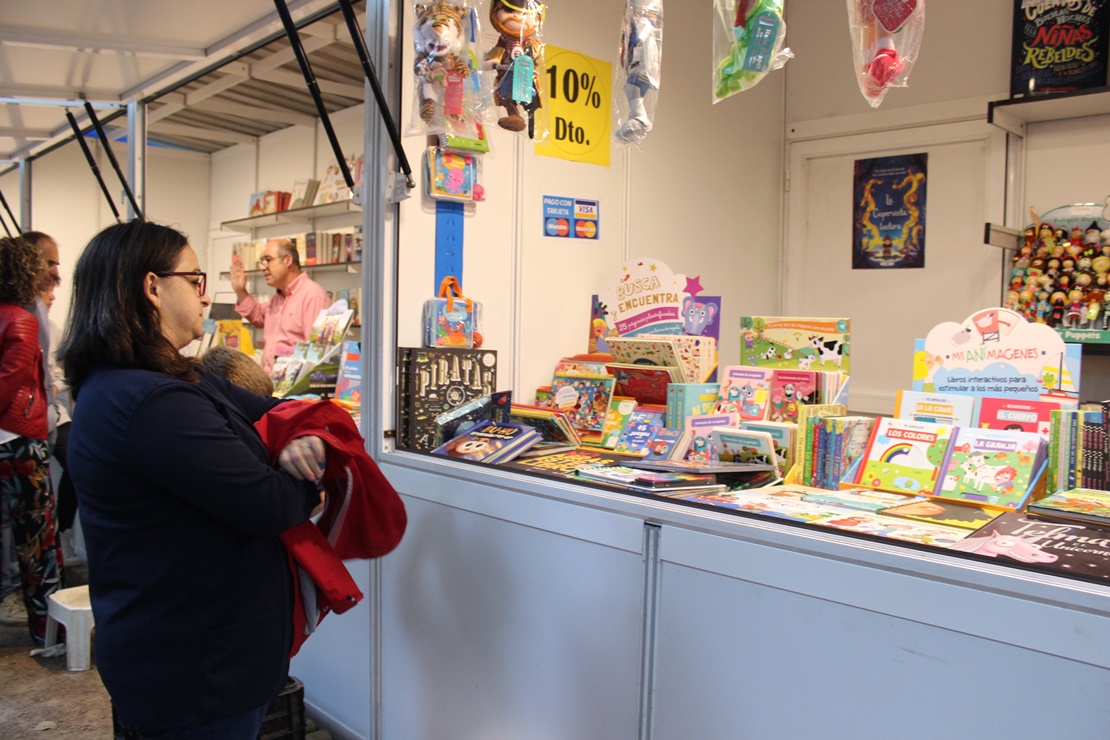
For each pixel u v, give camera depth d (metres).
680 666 1.56
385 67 2.26
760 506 1.57
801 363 2.21
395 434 2.32
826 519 1.45
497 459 2.08
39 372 3.26
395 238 2.29
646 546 1.62
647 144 3.04
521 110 2.07
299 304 4.11
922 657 1.22
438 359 2.30
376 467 1.51
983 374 1.85
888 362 3.58
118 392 1.23
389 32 2.25
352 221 4.86
